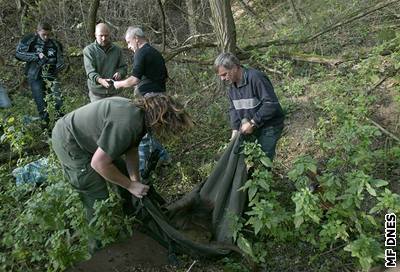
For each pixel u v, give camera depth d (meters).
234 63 3.76
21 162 4.87
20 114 6.20
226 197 3.84
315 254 3.62
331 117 5.18
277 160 4.92
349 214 3.48
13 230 3.57
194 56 7.80
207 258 3.68
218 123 5.93
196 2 10.02
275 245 3.74
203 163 5.17
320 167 4.59
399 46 5.95
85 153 3.54
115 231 3.61
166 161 5.10
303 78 6.32
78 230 3.48
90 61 5.57
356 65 6.20
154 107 3.06
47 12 8.81
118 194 3.73
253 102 3.84
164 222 3.63
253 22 9.45
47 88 6.27
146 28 9.21
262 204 3.47
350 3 8.25
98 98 5.66
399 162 4.39
